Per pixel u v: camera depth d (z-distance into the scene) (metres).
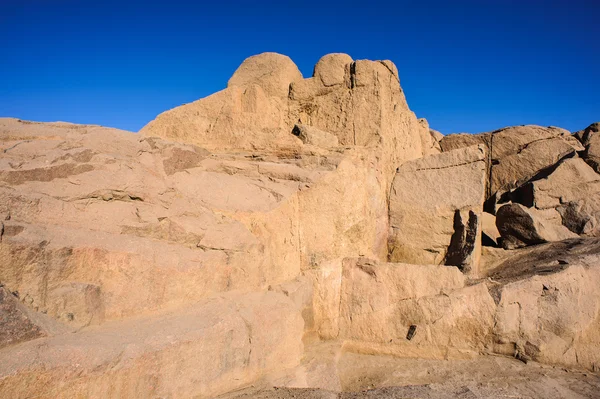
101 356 4.15
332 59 12.08
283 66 12.34
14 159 5.72
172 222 6.02
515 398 6.46
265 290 6.90
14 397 3.57
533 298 8.04
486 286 8.26
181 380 4.77
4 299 3.96
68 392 3.90
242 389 5.44
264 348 5.99
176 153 7.46
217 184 7.50
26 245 4.43
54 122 7.33
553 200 11.87
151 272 5.36
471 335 7.98
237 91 10.75
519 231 10.84
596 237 10.38
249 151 9.75
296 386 6.07
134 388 4.36
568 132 14.50
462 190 11.14
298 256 8.12
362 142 11.30
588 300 8.23
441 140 15.88
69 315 4.57
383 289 8.32
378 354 8.04
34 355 3.79
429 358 7.89
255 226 7.24
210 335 5.11
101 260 5.04
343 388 7.07
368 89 11.56
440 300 8.04
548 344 7.75
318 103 11.87
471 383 6.98
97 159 6.09
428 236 11.11
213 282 5.99
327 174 8.70
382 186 11.04
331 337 8.17
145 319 5.12
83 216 5.35
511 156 14.30
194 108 10.66
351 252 9.17
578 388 6.92
